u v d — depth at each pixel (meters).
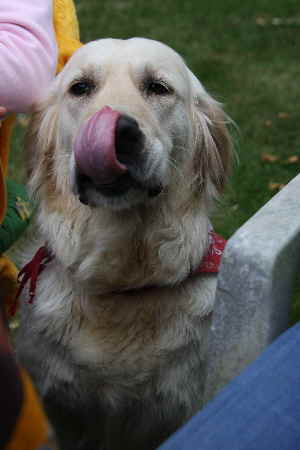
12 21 0.77
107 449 0.94
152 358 0.85
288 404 0.57
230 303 0.63
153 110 0.85
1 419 0.43
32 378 0.90
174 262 0.85
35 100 0.87
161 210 0.85
